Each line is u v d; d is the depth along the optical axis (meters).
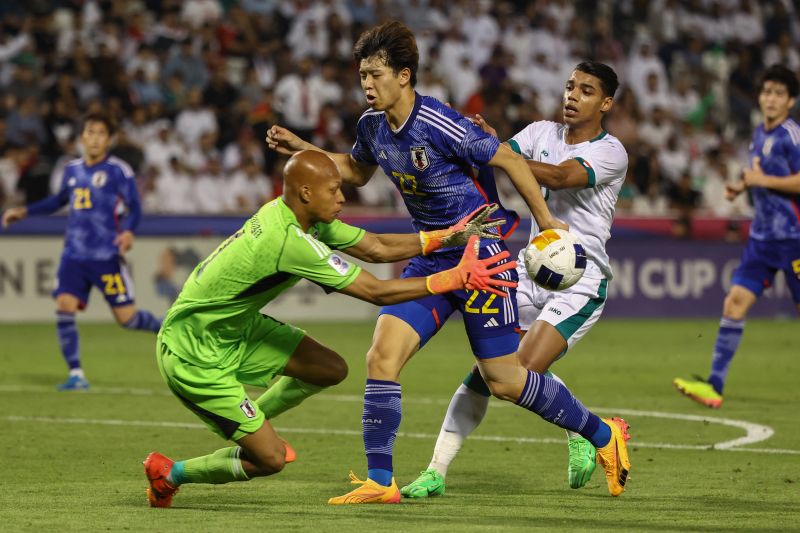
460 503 20.56
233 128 71.81
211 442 27.95
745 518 19.06
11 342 53.22
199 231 62.91
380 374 20.39
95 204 38.72
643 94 84.31
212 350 19.02
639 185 74.50
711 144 81.50
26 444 27.39
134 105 70.62
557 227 20.52
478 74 82.31
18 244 61.66
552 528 17.86
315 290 65.50
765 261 35.31
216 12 79.56
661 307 68.50
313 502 20.52
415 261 21.41
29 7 77.12
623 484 21.36
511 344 20.83
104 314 65.25
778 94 34.88
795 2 93.12
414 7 83.19
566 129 24.48
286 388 20.52
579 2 90.56
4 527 17.75
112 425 30.62
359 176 22.41
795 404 35.97
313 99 73.38
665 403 36.03
